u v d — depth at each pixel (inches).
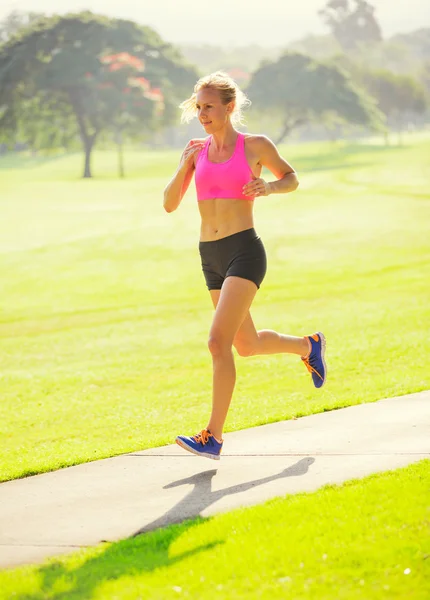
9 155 6771.7
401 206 1822.1
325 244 1379.2
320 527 196.7
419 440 280.4
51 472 280.7
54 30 4576.8
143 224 1732.3
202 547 196.7
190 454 287.6
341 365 490.9
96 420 406.9
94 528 223.0
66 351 673.0
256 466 265.3
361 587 165.5
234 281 259.9
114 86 4448.8
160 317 839.1
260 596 164.4
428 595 160.4
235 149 265.7
